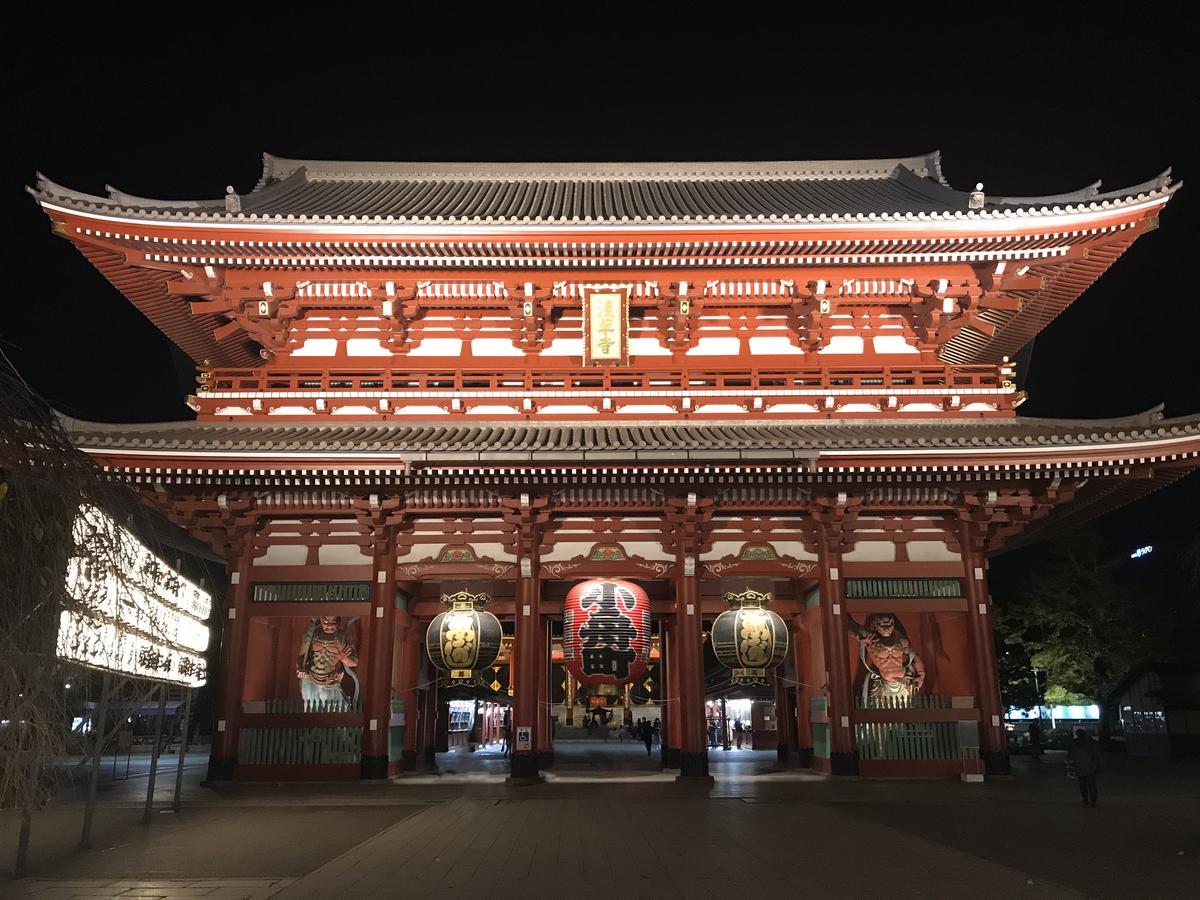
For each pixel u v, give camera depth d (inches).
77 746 379.9
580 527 909.8
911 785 782.5
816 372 1008.9
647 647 838.5
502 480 836.6
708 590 982.4
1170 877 417.7
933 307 978.7
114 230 885.2
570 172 1389.0
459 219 895.1
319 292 983.6
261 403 979.3
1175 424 829.2
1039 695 1715.1
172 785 830.5
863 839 517.3
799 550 913.5
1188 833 542.6
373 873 428.5
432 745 1043.9
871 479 856.3
